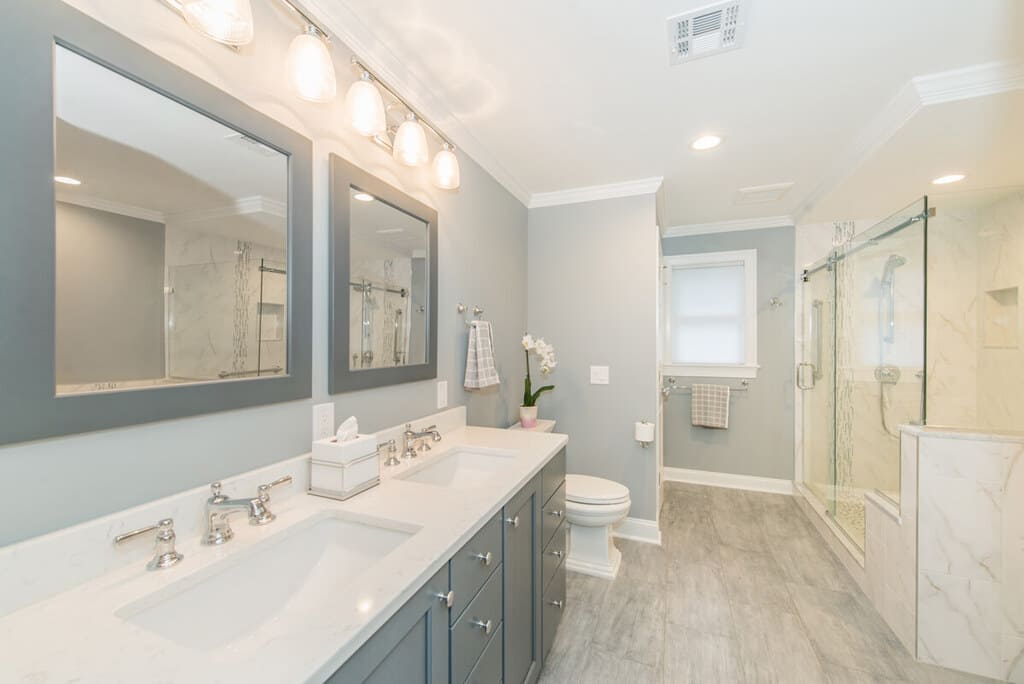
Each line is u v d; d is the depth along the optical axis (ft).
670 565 7.75
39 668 1.76
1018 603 5.12
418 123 4.95
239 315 3.33
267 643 1.94
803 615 6.30
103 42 2.50
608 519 7.19
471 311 7.23
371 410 4.84
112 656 1.84
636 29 4.60
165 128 2.85
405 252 5.41
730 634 5.89
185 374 2.94
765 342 11.73
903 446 5.90
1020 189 8.13
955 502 5.41
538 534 4.95
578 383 9.52
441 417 6.23
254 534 3.04
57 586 2.27
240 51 3.37
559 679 5.10
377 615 2.17
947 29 4.61
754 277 11.81
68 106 2.37
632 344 9.13
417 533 3.06
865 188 8.54
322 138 4.15
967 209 9.07
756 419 11.81
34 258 2.22
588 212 9.45
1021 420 8.20
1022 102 5.47
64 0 2.35
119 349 2.59
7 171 2.12
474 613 3.38
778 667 5.30
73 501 2.39
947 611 5.36
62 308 2.33
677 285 12.71
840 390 9.12
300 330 3.82
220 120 3.17
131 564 2.59
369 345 4.74
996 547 5.22
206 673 1.75
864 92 5.76
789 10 4.36
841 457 9.05
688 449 12.43
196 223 3.03
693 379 12.41
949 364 9.22
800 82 5.55
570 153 7.63
